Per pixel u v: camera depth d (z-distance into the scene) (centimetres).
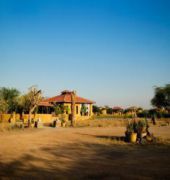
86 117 5712
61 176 893
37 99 3347
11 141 1817
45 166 1045
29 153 1334
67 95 5897
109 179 852
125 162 1120
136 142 1814
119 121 4503
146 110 6462
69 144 1698
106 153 1359
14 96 4578
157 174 908
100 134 2436
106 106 9519
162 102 7200
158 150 1465
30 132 2567
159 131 2734
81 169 993
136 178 859
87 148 1533
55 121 3578
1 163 1096
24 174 921
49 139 1966
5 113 4400
